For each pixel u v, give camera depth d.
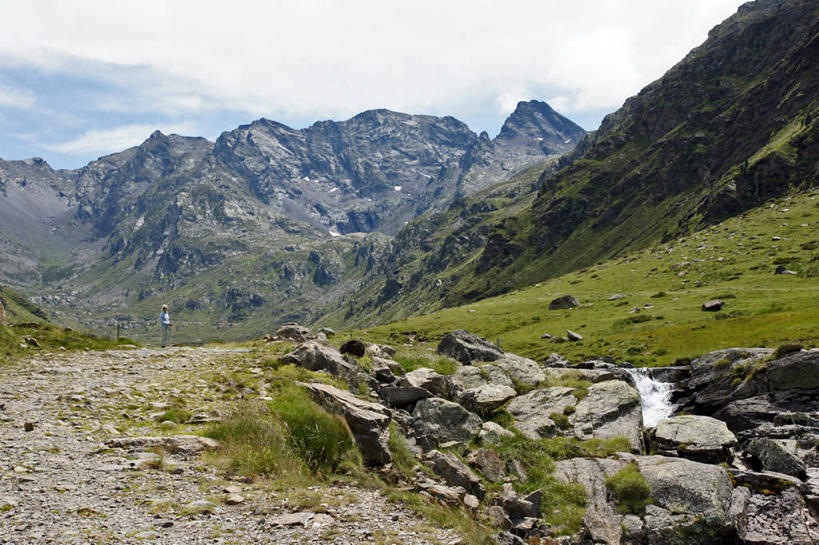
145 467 13.98
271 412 18.69
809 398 40.84
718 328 82.06
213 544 10.33
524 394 33.69
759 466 28.48
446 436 25.50
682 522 20.30
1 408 17.92
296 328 43.72
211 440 16.55
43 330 35.94
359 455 19.14
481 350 41.75
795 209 173.75
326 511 13.27
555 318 133.00
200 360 30.62
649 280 151.50
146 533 10.31
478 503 19.27
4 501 10.81
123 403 20.09
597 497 22.02
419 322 174.88
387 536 12.25
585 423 29.08
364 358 31.80
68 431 16.19
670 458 24.55
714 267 140.50
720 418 45.00
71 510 10.88
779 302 91.88
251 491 13.83
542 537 19.06
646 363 75.19
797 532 20.77
